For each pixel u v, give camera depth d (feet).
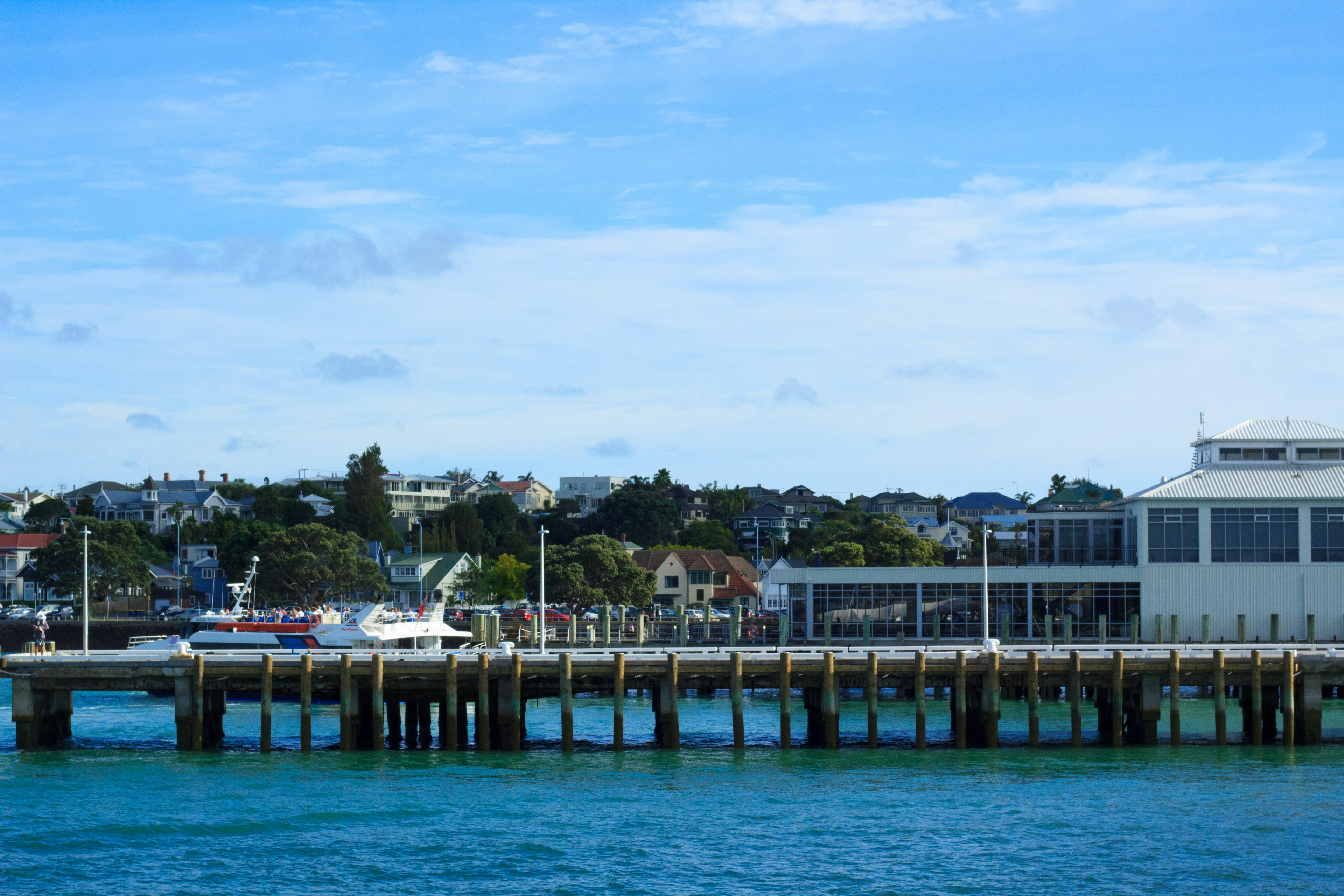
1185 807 173.78
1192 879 145.79
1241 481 318.86
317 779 188.55
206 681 210.79
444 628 298.56
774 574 320.50
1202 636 304.71
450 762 200.54
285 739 229.66
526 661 209.15
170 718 262.67
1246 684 215.92
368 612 286.05
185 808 172.55
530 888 142.61
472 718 270.26
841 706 283.59
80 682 206.59
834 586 319.68
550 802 176.55
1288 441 328.90
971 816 169.99
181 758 203.92
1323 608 309.63
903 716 265.75
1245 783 187.32
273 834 160.97
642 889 142.51
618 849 155.74
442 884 143.95
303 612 304.30
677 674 208.85
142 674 206.39
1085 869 148.87
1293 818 168.76
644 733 241.76
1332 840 159.12
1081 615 314.55
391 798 177.99
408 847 156.35
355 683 207.62
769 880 145.38
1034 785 186.09
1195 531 313.53
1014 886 143.33
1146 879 145.79
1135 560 322.34
